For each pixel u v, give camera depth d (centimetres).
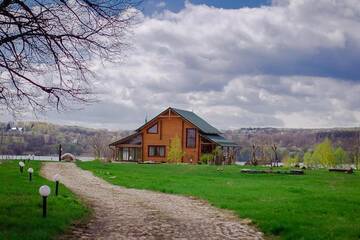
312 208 1925
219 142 7425
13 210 1612
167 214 1847
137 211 1919
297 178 4100
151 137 7656
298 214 1755
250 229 1528
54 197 2022
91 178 3669
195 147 7375
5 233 1219
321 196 2400
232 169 5197
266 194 2567
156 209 1995
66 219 1517
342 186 3409
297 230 1422
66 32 1359
